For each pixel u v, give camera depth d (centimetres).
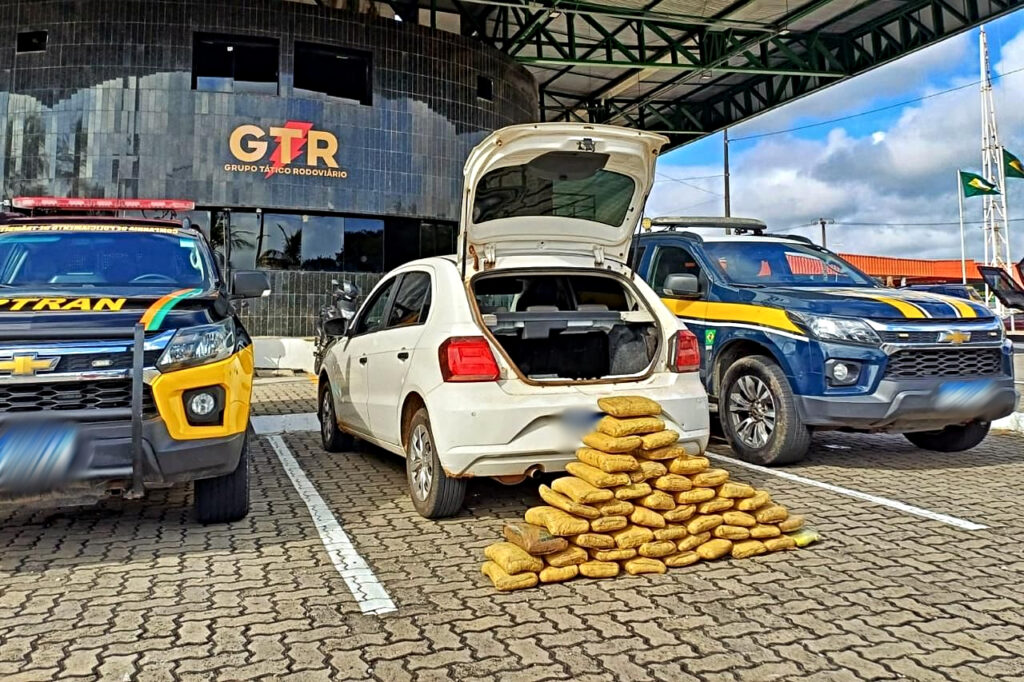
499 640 286
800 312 579
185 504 495
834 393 549
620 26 1825
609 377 439
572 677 256
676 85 2195
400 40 1586
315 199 1510
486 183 445
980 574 358
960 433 636
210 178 1455
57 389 360
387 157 1570
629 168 466
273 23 1491
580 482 373
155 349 378
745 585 344
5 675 256
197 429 382
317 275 1530
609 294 526
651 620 304
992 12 1571
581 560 355
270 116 1487
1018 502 491
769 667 263
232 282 524
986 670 261
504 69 1747
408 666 264
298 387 1206
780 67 2027
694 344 465
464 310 437
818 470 588
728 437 634
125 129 1426
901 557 383
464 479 436
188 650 276
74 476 354
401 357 484
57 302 405
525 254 486
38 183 1413
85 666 263
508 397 414
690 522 379
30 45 1445
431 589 339
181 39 1447
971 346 549
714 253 700
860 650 277
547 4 1591
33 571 361
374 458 659
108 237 523
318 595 331
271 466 623
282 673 258
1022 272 1606
